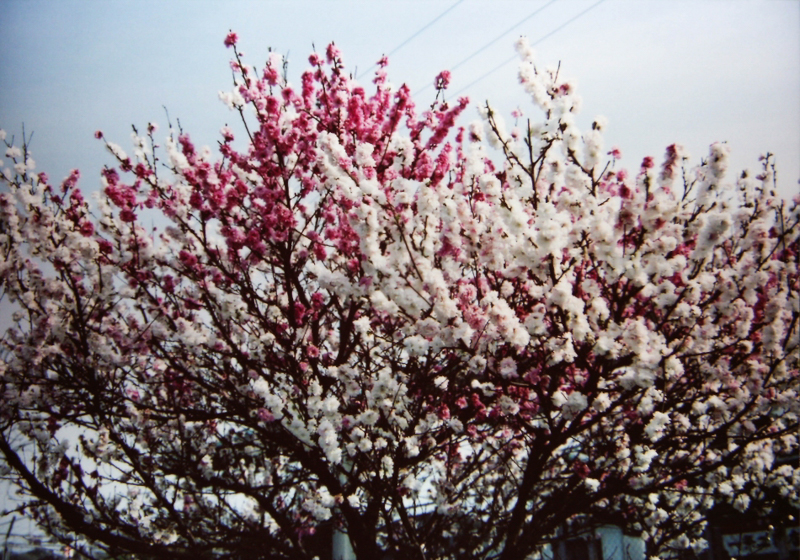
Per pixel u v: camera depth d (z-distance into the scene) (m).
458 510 6.65
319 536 8.16
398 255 5.10
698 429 6.11
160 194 6.86
